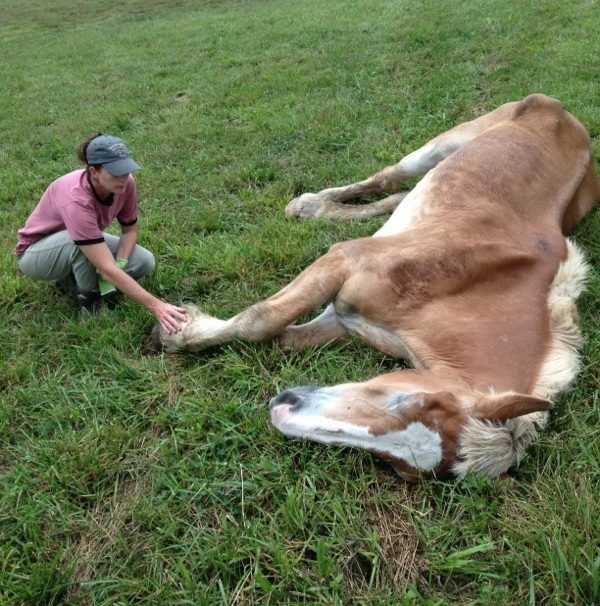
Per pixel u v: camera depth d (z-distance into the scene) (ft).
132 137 23.75
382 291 10.85
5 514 8.97
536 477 9.14
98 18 63.05
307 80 27.27
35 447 9.98
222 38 40.32
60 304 13.50
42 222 12.90
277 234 15.44
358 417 8.93
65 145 23.98
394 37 32.50
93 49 43.47
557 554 7.79
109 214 12.61
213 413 10.44
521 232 12.37
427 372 9.82
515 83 23.79
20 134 26.05
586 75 23.65
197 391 10.96
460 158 13.88
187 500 9.09
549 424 9.99
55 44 48.62
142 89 30.63
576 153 14.98
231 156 20.59
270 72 29.63
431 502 8.86
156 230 16.52
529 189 13.37
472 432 8.58
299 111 23.54
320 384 10.93
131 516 8.96
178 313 12.10
